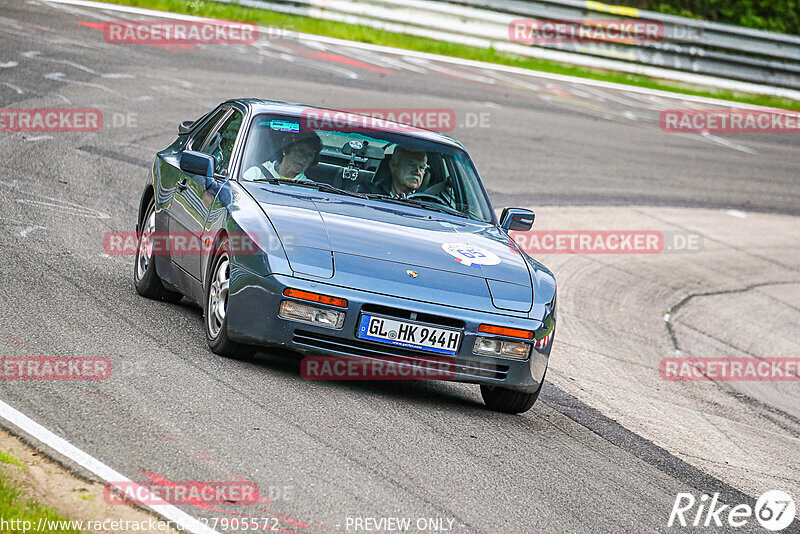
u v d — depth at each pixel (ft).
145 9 280.51
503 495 59.36
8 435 55.26
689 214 203.21
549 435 75.15
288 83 224.53
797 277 177.68
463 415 74.74
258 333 70.85
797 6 391.86
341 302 69.87
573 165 216.13
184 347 76.38
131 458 54.54
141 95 192.03
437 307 71.31
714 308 150.92
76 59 211.20
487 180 187.73
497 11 321.73
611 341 121.49
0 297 81.30
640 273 160.04
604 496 63.31
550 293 77.56
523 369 73.97
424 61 291.99
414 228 79.61
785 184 245.86
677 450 80.23
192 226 82.64
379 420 68.18
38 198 123.44
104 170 144.77
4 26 229.25
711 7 391.04
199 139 96.17
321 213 77.56
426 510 54.54
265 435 60.95
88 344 73.41
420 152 88.89
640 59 331.98
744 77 337.11
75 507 48.14
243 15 294.46
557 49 328.08
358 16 311.47
